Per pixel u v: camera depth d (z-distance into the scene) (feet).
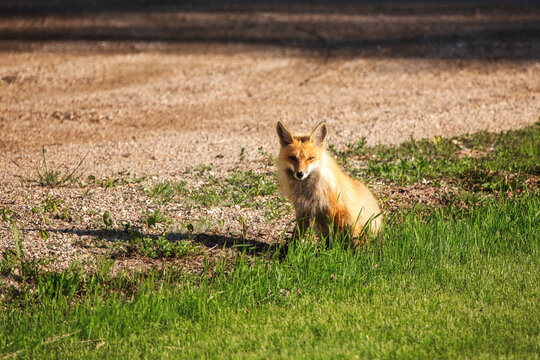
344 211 35.09
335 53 102.94
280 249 36.50
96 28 117.39
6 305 28.53
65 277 30.35
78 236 36.45
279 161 35.99
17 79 88.89
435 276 32.55
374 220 36.86
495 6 133.69
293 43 108.68
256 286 30.22
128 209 41.63
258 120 74.69
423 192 47.39
